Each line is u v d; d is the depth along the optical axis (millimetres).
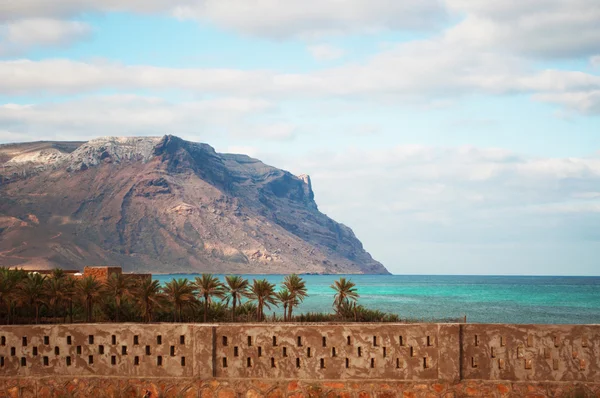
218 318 100625
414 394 53656
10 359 57562
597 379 52438
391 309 188000
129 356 56438
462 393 53219
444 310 184250
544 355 52969
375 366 54312
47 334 57344
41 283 90188
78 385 56625
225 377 55344
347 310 108188
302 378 54844
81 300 91625
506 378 53250
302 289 106562
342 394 54344
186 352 55875
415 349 54031
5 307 90625
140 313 93000
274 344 55250
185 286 91688
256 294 103812
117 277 91250
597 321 149625
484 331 53688
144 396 55562
